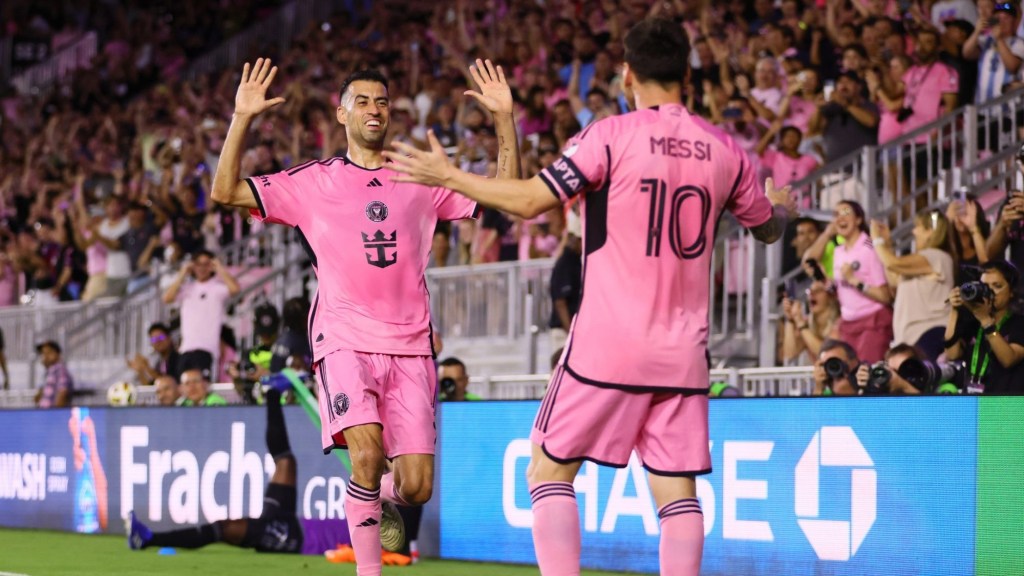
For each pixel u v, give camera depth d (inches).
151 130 2337.6
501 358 1270.9
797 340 1027.9
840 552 696.4
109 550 946.7
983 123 1190.3
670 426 466.6
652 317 458.9
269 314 1085.1
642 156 457.7
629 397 459.8
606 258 462.3
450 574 777.6
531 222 1357.0
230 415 984.9
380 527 593.3
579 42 1660.9
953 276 947.3
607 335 458.0
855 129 1237.1
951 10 1344.7
